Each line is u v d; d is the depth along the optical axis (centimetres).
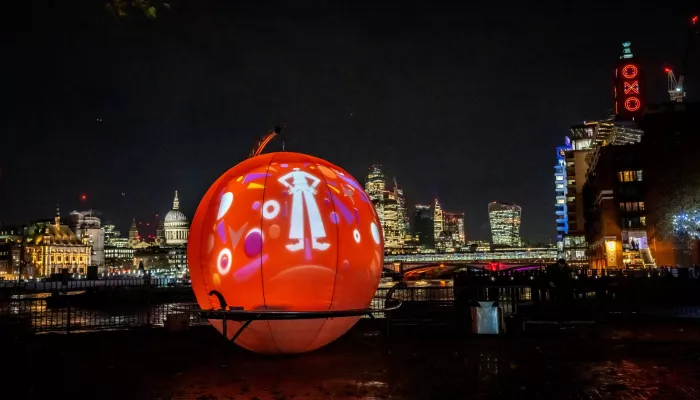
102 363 1304
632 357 1347
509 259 17012
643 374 1151
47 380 1118
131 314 4041
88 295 5881
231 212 1270
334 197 1294
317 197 1271
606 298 3294
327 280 1231
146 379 1136
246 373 1186
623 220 9319
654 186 9288
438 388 1038
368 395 991
